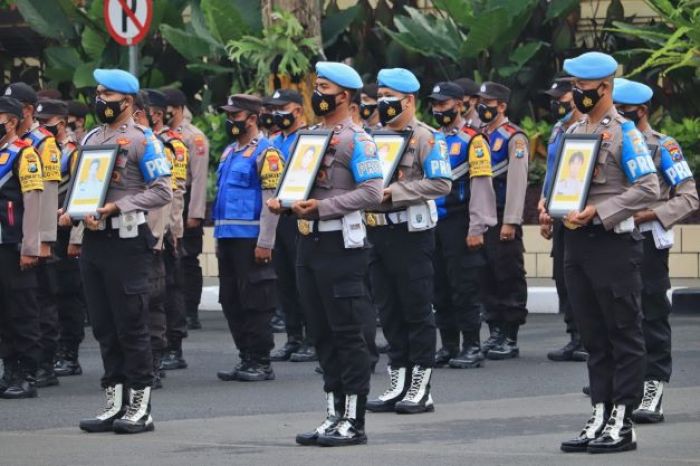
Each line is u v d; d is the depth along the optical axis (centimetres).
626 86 1994
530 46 3791
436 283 2592
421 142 2066
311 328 1842
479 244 2531
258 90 3734
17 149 2219
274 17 3691
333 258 1802
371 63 3966
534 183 3688
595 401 1766
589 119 1772
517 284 2706
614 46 3916
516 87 3888
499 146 2684
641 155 1722
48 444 1844
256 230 2442
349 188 1812
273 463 1691
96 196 1902
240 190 2453
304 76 3700
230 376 2466
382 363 2619
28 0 4088
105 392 2180
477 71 3794
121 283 1908
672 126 3650
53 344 2422
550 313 3431
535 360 2678
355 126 1830
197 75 4069
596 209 1720
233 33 3881
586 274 1748
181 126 2908
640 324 1748
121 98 1934
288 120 2631
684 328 3053
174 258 2580
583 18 4000
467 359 2577
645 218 1984
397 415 2064
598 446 1728
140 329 1930
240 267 2450
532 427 1942
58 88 4153
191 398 2258
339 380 1834
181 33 3925
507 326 2712
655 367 1981
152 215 2306
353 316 1805
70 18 4066
